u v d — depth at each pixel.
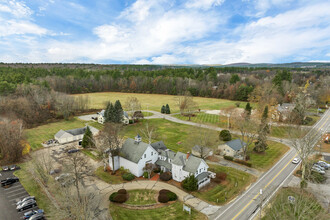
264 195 45.72
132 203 42.94
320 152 68.12
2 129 63.84
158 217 38.62
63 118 116.19
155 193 46.72
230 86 186.75
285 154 69.81
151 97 189.50
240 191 47.75
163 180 52.47
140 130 88.88
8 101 105.75
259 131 71.38
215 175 54.81
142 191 47.47
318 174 52.66
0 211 40.25
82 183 50.59
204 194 46.50
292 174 55.84
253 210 40.62
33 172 51.53
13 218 38.34
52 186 48.03
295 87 166.00
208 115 125.56
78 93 198.00
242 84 182.38
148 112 135.50
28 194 46.03
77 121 111.75
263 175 55.47
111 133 61.78
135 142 58.72
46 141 80.56
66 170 45.22
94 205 41.06
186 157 52.88
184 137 85.75
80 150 72.00
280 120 104.75
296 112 98.94
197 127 83.81
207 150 62.38
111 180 52.34
